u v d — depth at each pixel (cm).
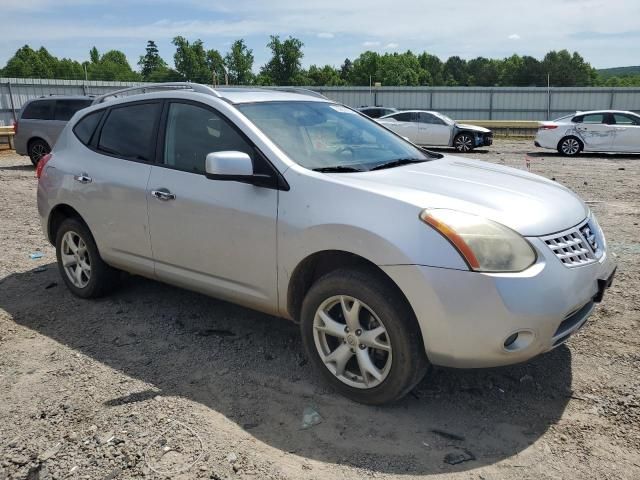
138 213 409
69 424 302
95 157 450
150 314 451
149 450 278
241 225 346
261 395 330
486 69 14250
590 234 327
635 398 320
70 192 459
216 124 375
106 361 374
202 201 365
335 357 323
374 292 295
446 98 4006
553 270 285
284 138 362
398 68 10838
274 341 402
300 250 320
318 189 319
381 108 2500
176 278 399
